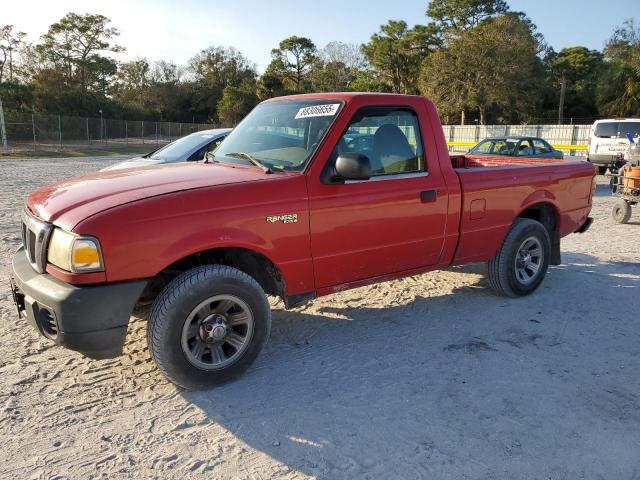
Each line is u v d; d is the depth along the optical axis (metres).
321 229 3.89
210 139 8.67
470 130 39.50
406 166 4.39
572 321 4.91
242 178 3.71
